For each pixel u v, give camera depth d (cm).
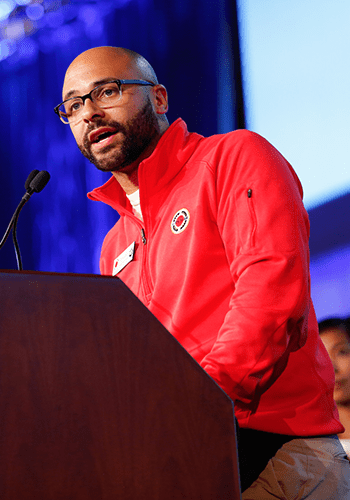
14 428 130
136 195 418
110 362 145
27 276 149
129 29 1047
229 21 906
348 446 338
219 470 145
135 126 395
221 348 256
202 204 340
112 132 392
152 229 378
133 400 144
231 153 335
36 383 135
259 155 320
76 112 407
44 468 129
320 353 329
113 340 147
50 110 1236
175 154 374
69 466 132
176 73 963
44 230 1233
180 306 329
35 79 1241
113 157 395
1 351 135
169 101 961
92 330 146
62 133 1230
